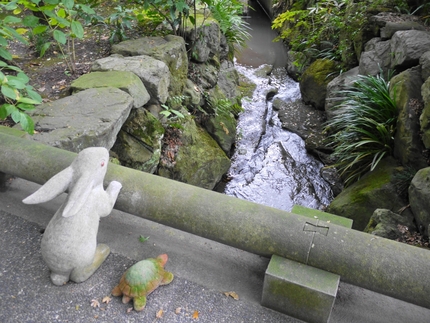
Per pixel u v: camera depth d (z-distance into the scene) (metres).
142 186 2.21
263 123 5.62
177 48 4.31
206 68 5.11
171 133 4.11
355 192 3.73
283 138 5.38
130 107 3.33
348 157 4.00
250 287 2.14
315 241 1.95
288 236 1.98
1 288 2.06
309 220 2.04
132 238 2.40
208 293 2.09
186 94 4.56
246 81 6.68
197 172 4.20
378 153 3.87
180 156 4.07
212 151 4.43
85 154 1.89
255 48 8.21
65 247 1.93
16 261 2.22
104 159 1.92
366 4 5.23
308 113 5.80
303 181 4.68
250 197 4.46
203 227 2.09
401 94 3.81
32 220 2.52
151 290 2.01
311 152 5.07
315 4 6.70
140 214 2.22
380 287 1.85
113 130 3.10
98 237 2.39
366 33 5.09
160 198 2.17
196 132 4.45
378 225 3.06
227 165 4.57
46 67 4.25
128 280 1.99
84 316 1.94
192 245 2.38
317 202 4.36
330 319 2.00
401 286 1.81
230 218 2.06
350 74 5.10
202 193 2.18
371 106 4.07
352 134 4.07
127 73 3.65
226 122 4.93
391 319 2.02
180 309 1.99
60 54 4.36
